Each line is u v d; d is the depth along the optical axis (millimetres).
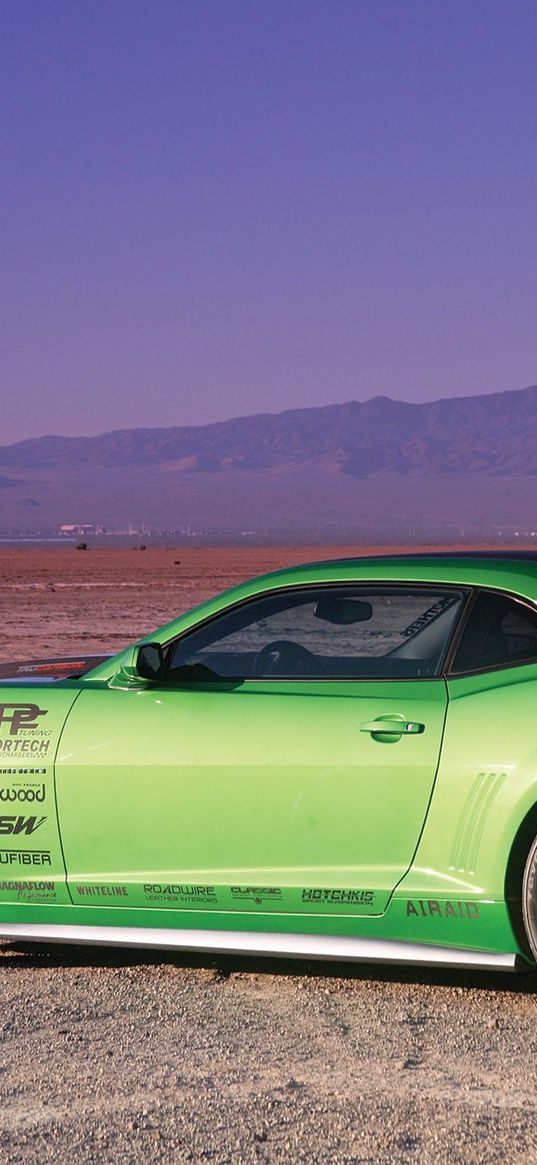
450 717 4801
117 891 5172
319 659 5141
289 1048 4383
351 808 4855
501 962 4746
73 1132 3729
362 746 4859
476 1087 4031
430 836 4781
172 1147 3621
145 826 5105
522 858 4715
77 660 6238
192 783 5031
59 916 5297
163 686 5238
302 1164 3514
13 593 38656
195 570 65250
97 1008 4832
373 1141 3648
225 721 5051
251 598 5273
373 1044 4406
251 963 5371
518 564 5117
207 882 5031
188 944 5094
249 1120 3797
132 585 44469
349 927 4926
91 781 5164
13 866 5316
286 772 4922
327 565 5305
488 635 4930
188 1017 4707
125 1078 4129
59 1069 4215
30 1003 4906
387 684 4973
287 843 4938
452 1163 3510
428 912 4789
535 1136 3672
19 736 5297
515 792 4645
